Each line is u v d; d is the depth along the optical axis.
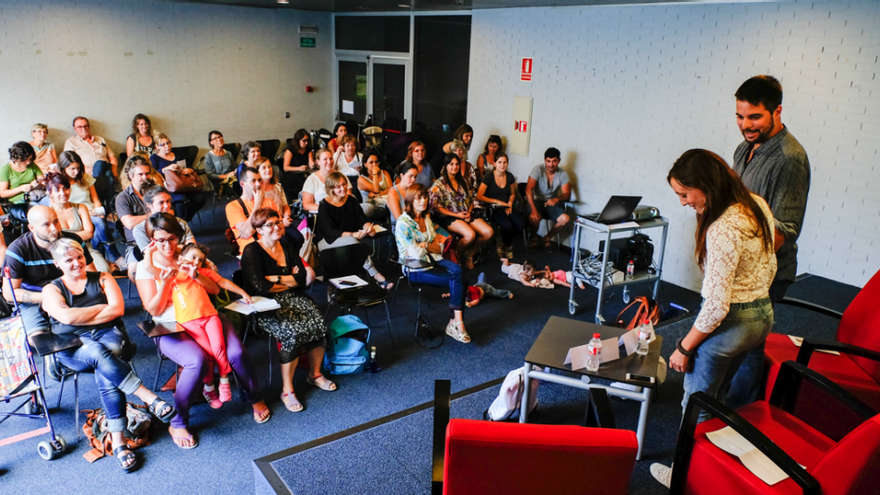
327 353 3.98
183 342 3.29
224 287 3.68
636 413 3.23
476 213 6.21
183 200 6.41
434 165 7.43
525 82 6.98
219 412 3.58
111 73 7.95
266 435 3.37
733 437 2.23
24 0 7.13
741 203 2.21
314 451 2.99
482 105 7.64
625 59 5.88
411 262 4.53
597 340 2.73
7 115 7.32
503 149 7.45
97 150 7.67
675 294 5.65
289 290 4.00
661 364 3.15
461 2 6.56
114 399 3.12
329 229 4.84
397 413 3.35
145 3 7.99
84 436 3.32
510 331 4.74
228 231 4.75
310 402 3.70
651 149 5.85
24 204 5.46
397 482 2.77
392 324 4.80
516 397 3.07
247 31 8.99
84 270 3.32
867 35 4.41
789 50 4.81
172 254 3.44
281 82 9.59
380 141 9.06
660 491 2.62
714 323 2.27
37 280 3.61
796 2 4.69
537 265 6.35
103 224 5.51
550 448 1.70
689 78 5.41
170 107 8.55
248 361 3.41
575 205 6.77
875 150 4.57
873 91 4.47
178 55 8.45
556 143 6.79
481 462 1.74
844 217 4.87
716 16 5.14
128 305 4.97
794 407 2.53
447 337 4.60
